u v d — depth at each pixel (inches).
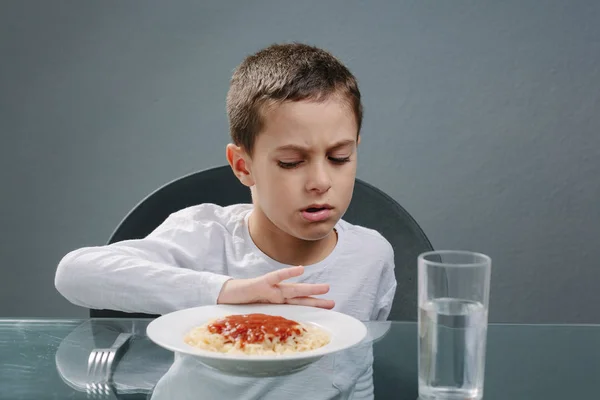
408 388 27.0
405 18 84.7
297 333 29.8
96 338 33.0
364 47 85.0
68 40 86.0
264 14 85.0
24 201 88.6
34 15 85.7
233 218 50.3
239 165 46.2
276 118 39.9
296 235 41.9
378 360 29.9
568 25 84.4
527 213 87.0
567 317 88.7
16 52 86.4
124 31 85.7
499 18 84.4
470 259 26.5
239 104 43.6
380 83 85.4
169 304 38.0
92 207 88.3
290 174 40.6
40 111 87.1
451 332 25.6
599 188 86.5
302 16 85.0
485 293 25.5
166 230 48.8
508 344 32.7
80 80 86.6
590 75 84.9
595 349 32.0
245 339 29.0
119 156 87.5
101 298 40.3
